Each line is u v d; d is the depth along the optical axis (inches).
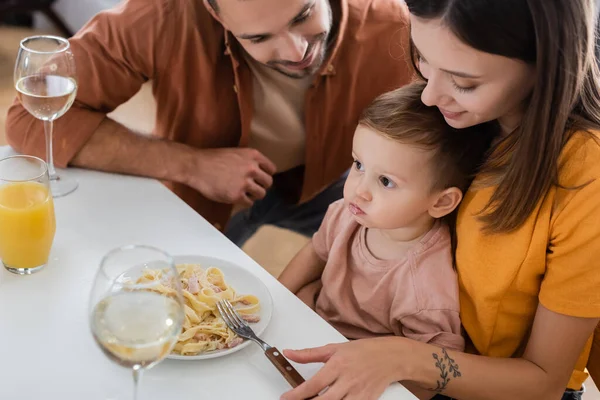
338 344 40.2
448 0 37.0
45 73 51.5
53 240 47.0
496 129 47.0
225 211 70.4
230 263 45.9
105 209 51.4
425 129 45.7
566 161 40.9
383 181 47.5
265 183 62.5
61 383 36.5
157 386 37.0
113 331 31.4
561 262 42.0
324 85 64.8
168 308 32.4
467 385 42.5
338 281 51.9
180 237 49.1
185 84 62.7
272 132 68.7
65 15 148.3
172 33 59.9
